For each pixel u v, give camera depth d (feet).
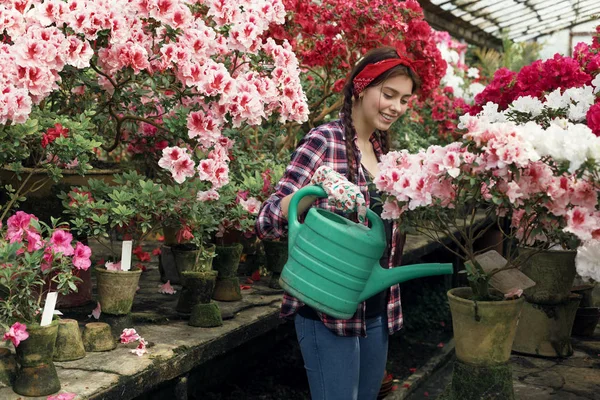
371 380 7.89
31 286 8.04
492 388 8.00
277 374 13.94
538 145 7.02
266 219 7.38
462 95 27.81
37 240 7.87
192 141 10.88
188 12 9.93
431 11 35.47
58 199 11.03
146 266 14.69
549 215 7.42
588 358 14.38
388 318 7.87
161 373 8.57
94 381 7.74
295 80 11.08
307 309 7.36
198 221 10.26
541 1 40.37
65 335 8.39
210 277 10.61
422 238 17.52
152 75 10.16
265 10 10.88
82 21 9.17
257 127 13.14
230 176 12.86
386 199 7.39
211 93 9.86
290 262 7.00
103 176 11.62
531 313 14.34
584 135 6.83
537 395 12.34
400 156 7.48
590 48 14.15
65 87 10.99
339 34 15.83
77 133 9.22
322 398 7.40
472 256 8.07
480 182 7.40
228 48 10.67
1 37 9.69
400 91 7.55
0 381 7.52
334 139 7.57
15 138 8.57
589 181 7.14
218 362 12.71
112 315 9.33
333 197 6.74
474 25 42.78
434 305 19.03
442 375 14.88
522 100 10.76
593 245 7.47
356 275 6.84
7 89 8.15
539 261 13.98
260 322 10.87
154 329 10.00
